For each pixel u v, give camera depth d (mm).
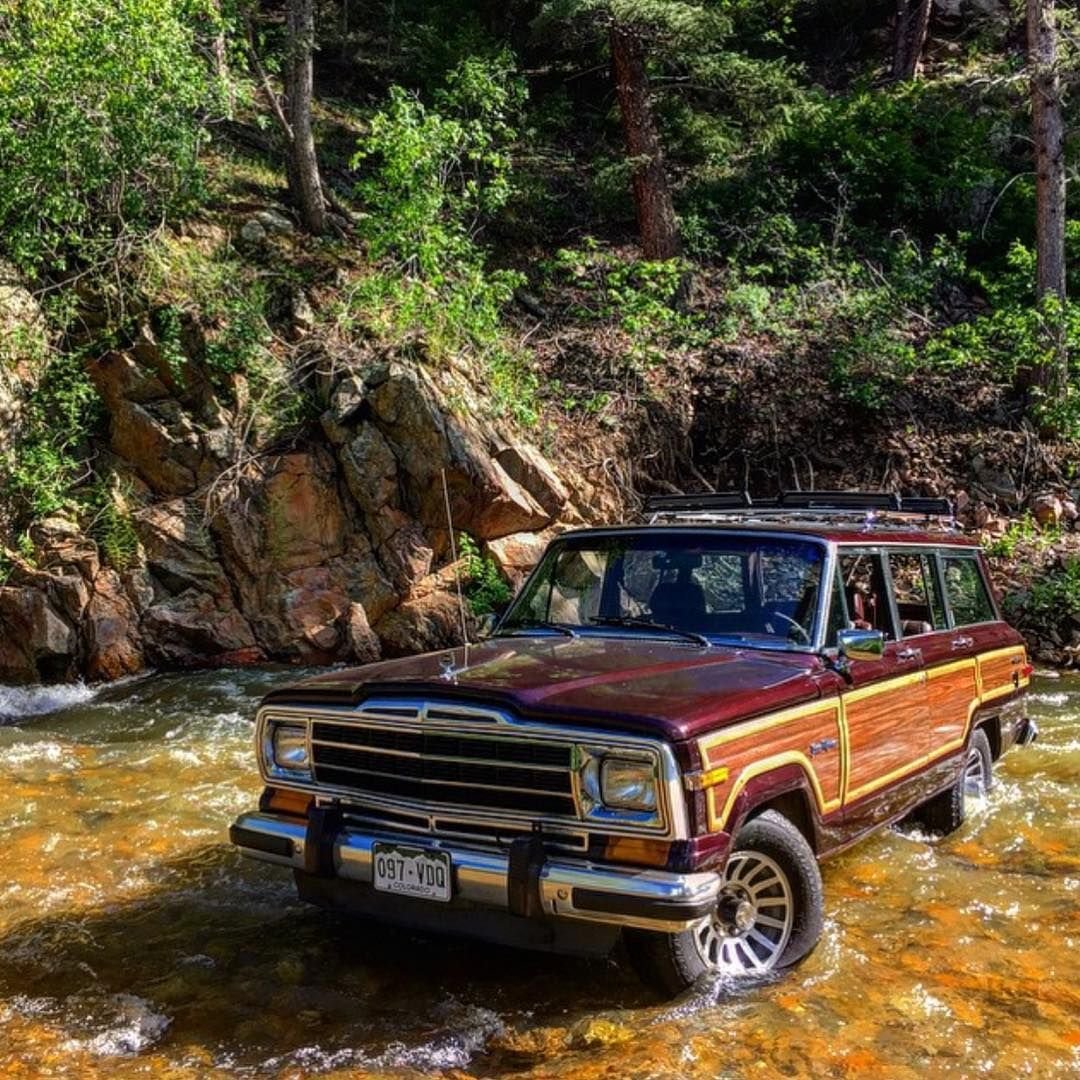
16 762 7965
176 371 12695
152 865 5797
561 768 3783
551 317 16812
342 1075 3605
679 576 5125
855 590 5219
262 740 4531
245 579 12031
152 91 13445
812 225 19109
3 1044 3887
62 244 13602
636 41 17766
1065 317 15555
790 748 4254
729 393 15609
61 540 11766
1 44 13102
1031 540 13891
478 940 4109
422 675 4246
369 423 12695
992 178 19938
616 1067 3592
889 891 5289
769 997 4062
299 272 14820
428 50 20828
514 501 12828
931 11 26234
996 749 6836
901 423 15594
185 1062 3717
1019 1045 3777
